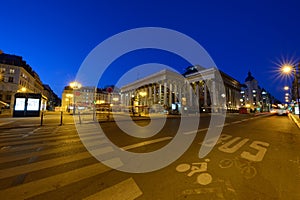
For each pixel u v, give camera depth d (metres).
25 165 3.61
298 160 4.07
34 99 17.81
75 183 2.80
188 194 2.48
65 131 8.55
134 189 2.62
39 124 11.22
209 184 2.80
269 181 2.92
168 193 2.50
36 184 2.74
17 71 43.84
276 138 7.04
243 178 3.04
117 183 2.82
